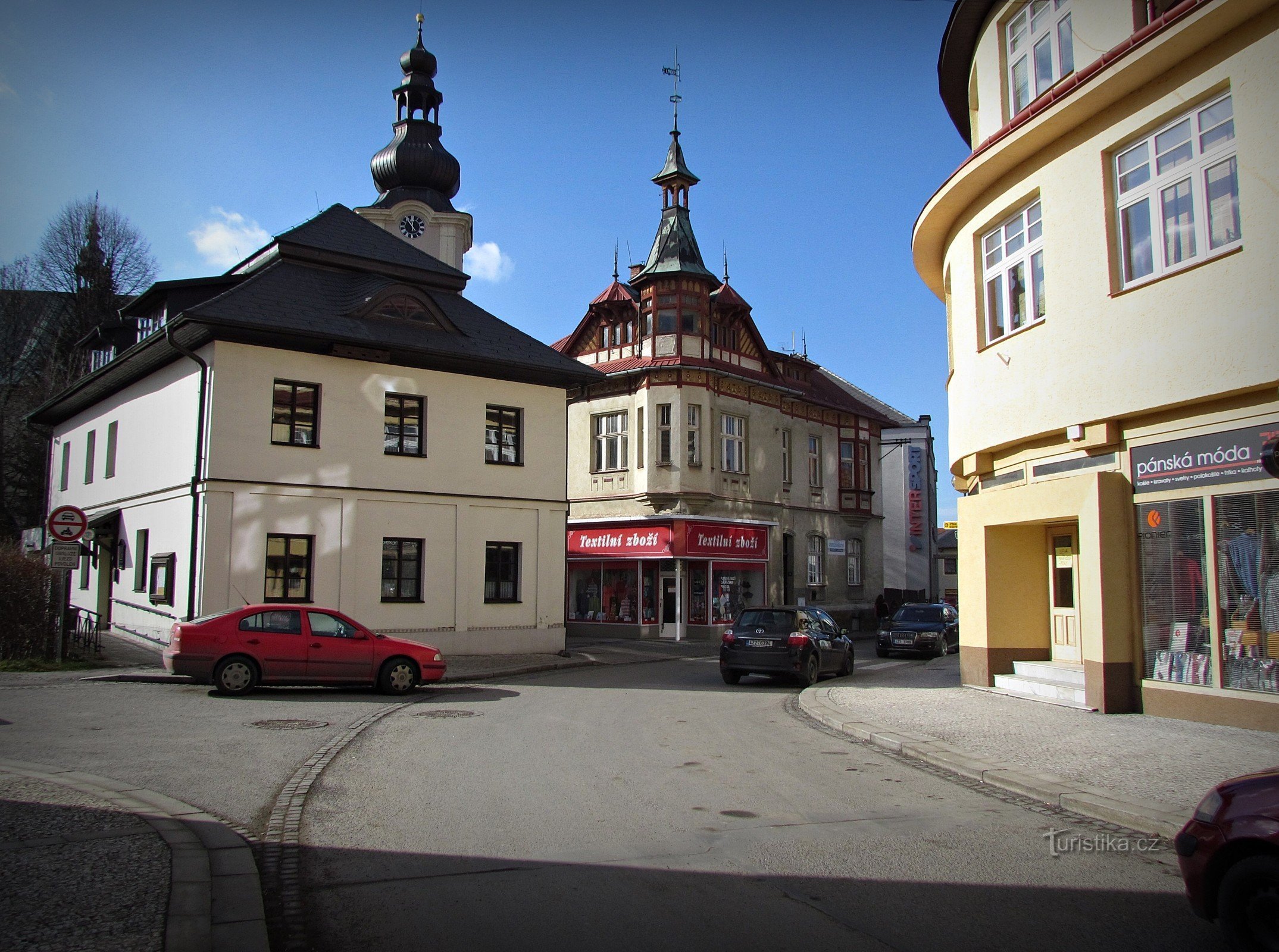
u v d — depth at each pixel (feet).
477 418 78.64
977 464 50.29
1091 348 40.65
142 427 77.82
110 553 83.51
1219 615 35.96
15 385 136.87
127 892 17.04
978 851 21.72
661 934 16.35
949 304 56.59
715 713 46.91
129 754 31.65
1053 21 43.65
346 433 71.00
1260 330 33.45
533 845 21.86
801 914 17.49
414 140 139.03
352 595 70.28
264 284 70.85
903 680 59.57
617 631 106.42
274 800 25.77
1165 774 28.43
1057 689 43.57
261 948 15.08
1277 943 14.74
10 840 20.08
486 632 77.66
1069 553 49.88
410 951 15.51
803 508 125.29
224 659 48.34
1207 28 34.60
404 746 34.99
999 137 44.14
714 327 112.47
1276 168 33.06
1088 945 16.14
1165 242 37.68
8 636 57.67
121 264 149.38
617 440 109.70
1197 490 36.81
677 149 112.06
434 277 83.97
